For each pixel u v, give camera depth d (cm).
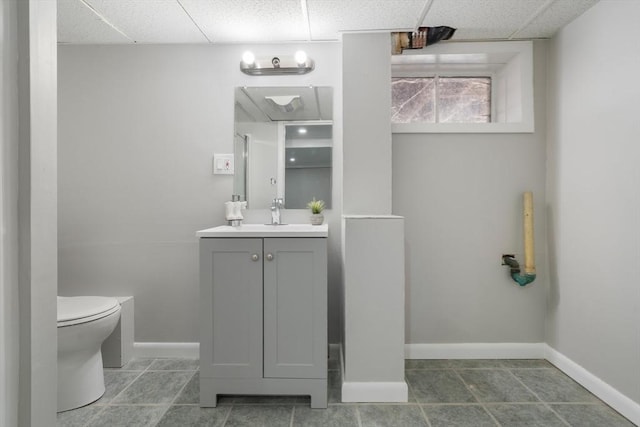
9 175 69
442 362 212
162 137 217
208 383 162
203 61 217
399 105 233
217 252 162
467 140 217
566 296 195
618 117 159
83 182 217
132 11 179
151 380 188
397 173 217
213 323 162
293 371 162
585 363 180
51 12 77
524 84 213
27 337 71
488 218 216
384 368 168
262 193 219
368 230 168
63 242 217
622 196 157
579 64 185
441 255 217
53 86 77
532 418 153
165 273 218
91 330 158
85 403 163
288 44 216
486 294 217
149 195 218
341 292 203
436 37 203
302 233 160
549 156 211
